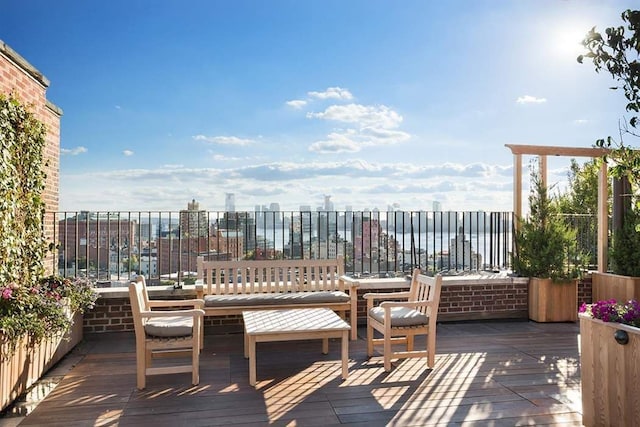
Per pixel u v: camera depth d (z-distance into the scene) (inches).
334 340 225.6
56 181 255.6
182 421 130.6
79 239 243.1
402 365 183.5
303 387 158.1
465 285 269.7
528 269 274.8
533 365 183.8
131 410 138.6
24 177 188.9
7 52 186.9
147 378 168.1
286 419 132.0
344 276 238.8
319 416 133.9
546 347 211.9
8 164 167.6
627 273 273.7
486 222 291.7
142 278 180.1
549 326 257.3
